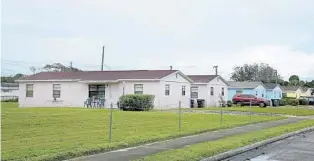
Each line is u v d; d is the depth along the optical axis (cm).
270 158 1177
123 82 3988
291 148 1403
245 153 1279
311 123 2394
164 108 3859
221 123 2105
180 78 4228
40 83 4366
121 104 3319
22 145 1170
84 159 1015
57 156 1001
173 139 1461
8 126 1673
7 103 4922
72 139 1330
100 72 4434
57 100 4278
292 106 5650
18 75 7856
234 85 6538
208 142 1362
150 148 1225
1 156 968
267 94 7088
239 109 3928
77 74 4422
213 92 4934
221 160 1141
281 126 2112
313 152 1302
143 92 3919
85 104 4038
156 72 4134
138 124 1942
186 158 1042
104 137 1398
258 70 10688
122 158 1041
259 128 1969
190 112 3178
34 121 1908
